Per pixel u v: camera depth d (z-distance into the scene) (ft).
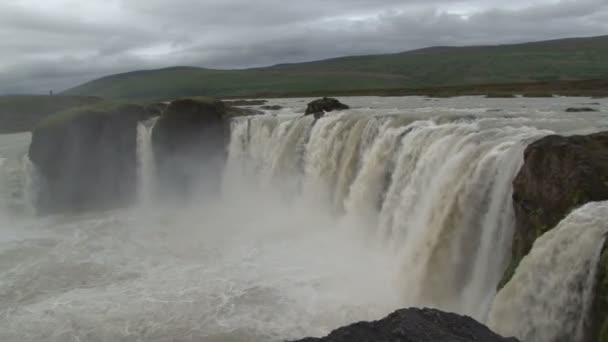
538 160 47.09
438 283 62.44
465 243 60.08
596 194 40.78
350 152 98.94
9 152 158.71
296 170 116.26
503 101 161.99
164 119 135.44
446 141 71.15
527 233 46.09
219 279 76.64
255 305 67.21
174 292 72.43
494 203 56.34
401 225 76.48
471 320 34.37
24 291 74.84
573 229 37.19
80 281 78.54
